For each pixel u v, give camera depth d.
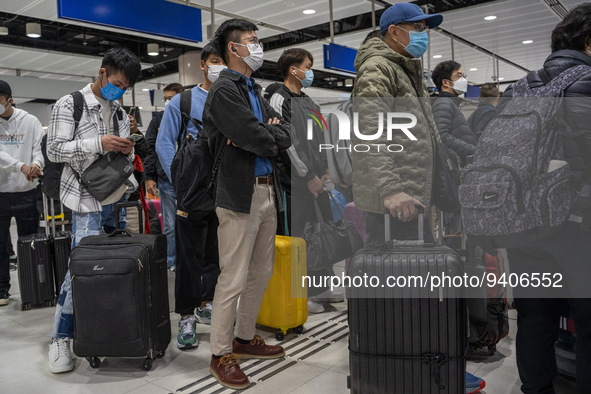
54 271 3.55
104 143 2.33
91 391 2.17
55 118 2.38
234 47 2.09
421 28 1.88
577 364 1.66
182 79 5.94
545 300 1.70
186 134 2.68
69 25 7.74
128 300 2.26
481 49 9.89
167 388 2.18
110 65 2.30
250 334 2.44
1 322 3.19
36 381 2.29
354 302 1.67
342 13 7.26
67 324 2.43
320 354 2.52
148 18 3.81
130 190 2.66
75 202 2.42
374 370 1.67
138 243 2.34
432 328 1.62
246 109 2.01
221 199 2.09
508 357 2.41
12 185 3.56
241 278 2.17
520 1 6.88
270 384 2.19
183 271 2.64
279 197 2.27
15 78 7.12
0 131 3.56
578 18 1.60
